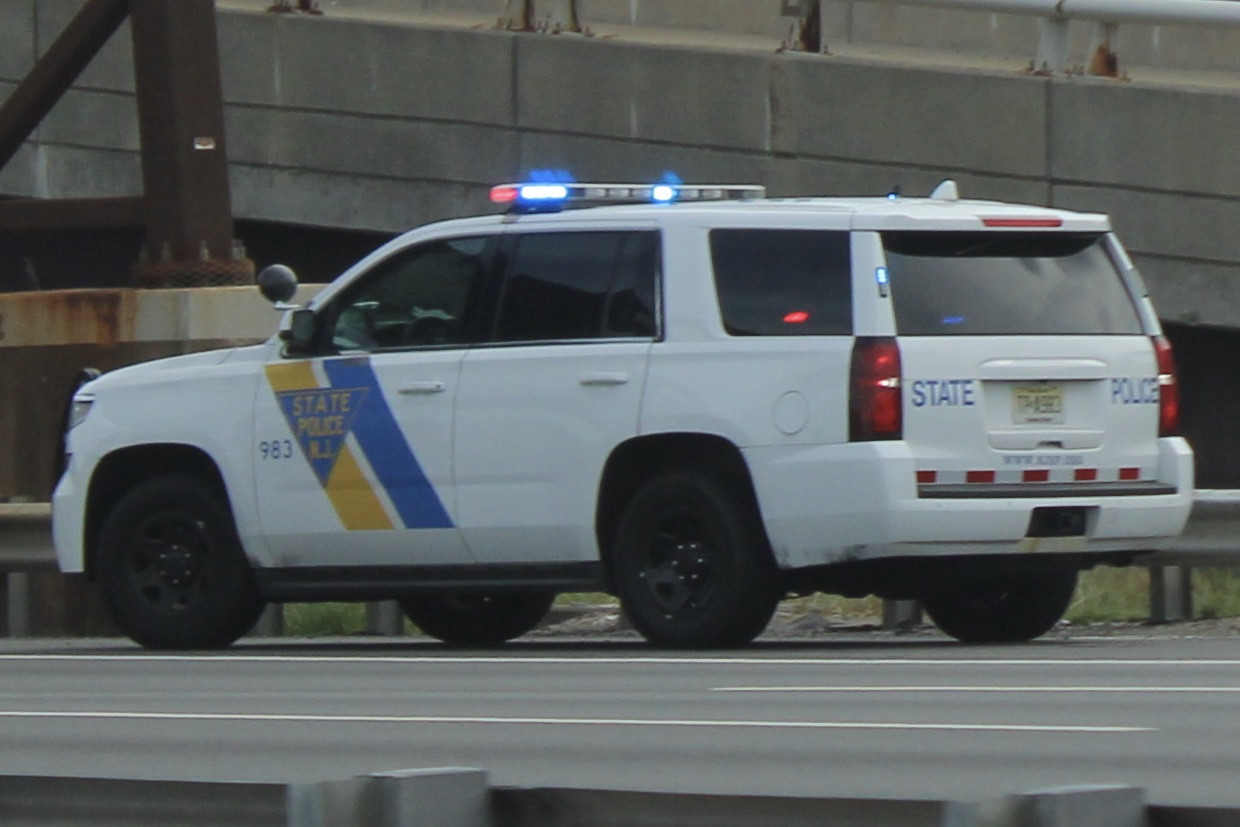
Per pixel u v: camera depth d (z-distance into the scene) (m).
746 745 25.75
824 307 39.75
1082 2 68.00
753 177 71.94
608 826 14.80
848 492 38.94
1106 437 41.00
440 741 26.72
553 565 41.91
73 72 68.25
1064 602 44.22
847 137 70.94
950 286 40.16
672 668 36.34
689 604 40.59
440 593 43.25
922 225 40.03
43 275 82.25
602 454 41.00
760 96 71.62
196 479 45.59
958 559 39.84
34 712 31.14
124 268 80.75
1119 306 41.81
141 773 24.52
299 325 44.44
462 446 42.38
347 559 43.94
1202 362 71.06
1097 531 40.62
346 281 44.34
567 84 73.81
